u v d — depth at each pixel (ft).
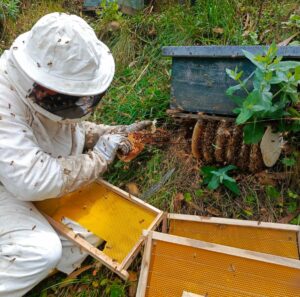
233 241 5.49
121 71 8.87
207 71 5.70
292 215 5.87
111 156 6.14
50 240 5.45
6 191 5.68
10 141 4.95
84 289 5.90
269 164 6.02
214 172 6.00
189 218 5.60
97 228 5.73
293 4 8.05
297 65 4.72
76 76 4.71
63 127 6.04
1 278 5.27
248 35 7.91
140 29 9.25
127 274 5.14
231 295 4.33
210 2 8.59
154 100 7.68
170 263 4.57
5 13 10.40
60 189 5.41
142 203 5.77
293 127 5.31
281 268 4.10
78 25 4.79
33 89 4.86
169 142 7.06
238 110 5.28
